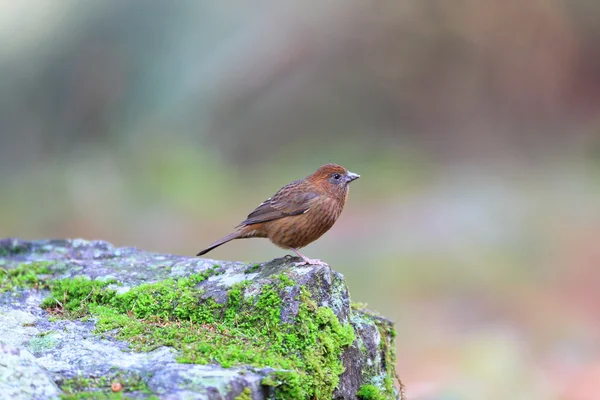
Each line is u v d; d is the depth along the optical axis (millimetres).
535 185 19547
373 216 18062
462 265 13961
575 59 22641
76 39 23234
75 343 4629
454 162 22344
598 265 13562
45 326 5027
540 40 22641
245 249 16359
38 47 23141
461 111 23078
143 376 4078
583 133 22375
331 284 5258
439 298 12797
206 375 4090
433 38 23094
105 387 3949
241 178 21969
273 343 4777
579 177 19844
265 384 4141
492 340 10586
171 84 23531
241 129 23406
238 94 23547
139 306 5352
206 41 24219
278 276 5160
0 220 18312
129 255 6809
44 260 6719
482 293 12898
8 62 22953
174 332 4832
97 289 5711
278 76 23656
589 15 22281
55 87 23031
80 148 21891
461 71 23094
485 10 22656
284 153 23188
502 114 22969
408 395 9016
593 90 22562
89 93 23109
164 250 16844
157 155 20344
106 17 23453
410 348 10867
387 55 23391
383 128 23391
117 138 22391
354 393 5133
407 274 13727
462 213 17391
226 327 4961
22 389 3729
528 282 13266
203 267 6086
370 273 13914
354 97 23531
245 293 5133
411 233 16266
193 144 22250
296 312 4875
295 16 24172
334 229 17203
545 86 22812
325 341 4848
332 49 23688
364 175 21438
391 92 23391
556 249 14617
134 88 23391
